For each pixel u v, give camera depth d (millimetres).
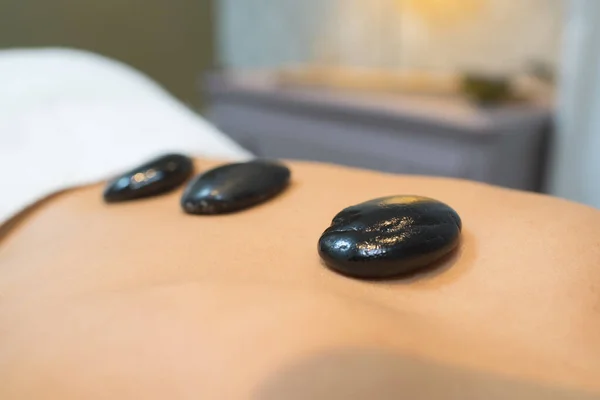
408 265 356
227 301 327
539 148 1306
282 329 307
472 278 357
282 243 399
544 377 298
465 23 1585
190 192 460
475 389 291
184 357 303
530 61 1461
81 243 433
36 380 310
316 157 1585
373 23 1802
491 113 1279
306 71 1880
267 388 287
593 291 345
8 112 839
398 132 1356
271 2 2086
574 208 411
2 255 452
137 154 755
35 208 523
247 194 453
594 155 1105
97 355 313
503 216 406
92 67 1135
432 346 306
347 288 351
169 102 1073
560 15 1368
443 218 373
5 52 1226
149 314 327
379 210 375
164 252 400
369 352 297
